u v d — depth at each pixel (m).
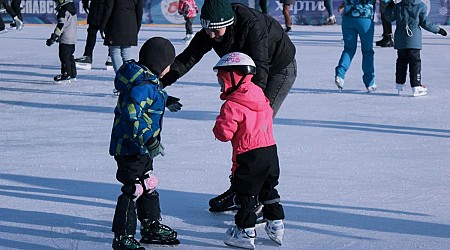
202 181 7.28
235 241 5.38
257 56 5.91
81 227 5.88
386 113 11.06
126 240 5.15
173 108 5.66
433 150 8.70
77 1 28.52
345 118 10.65
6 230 5.77
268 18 6.29
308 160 8.16
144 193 5.45
